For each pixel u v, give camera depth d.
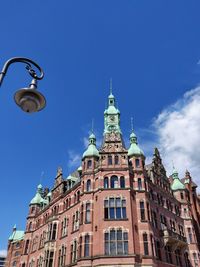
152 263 36.75
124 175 43.81
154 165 54.59
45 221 56.97
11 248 91.38
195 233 58.81
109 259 35.84
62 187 55.19
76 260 40.00
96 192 42.88
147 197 43.69
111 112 57.03
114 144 47.72
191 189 67.38
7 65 9.66
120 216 39.84
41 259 51.38
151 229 40.62
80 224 41.31
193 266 49.38
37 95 10.38
